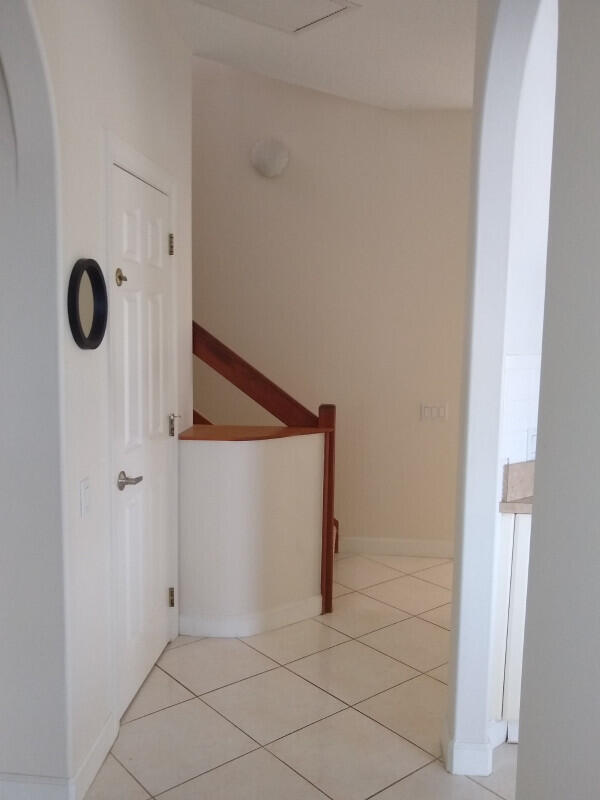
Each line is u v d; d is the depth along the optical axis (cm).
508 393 238
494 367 219
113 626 239
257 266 443
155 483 286
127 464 251
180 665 296
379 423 442
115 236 231
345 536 452
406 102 394
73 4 195
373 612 358
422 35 293
